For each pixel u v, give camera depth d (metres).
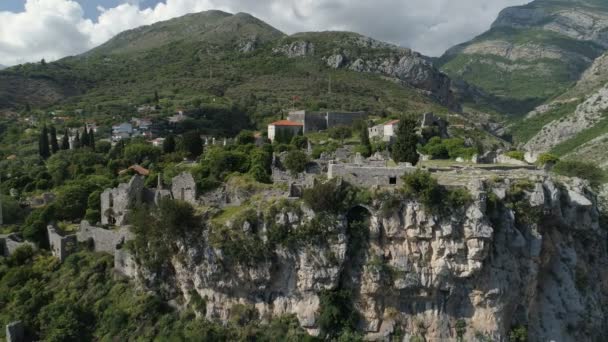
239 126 187.50
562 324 59.69
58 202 81.06
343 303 53.56
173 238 57.50
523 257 54.88
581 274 64.44
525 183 56.47
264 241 54.09
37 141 165.38
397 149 76.38
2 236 75.19
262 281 54.59
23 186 107.50
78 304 61.69
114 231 67.69
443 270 51.62
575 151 173.50
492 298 52.59
